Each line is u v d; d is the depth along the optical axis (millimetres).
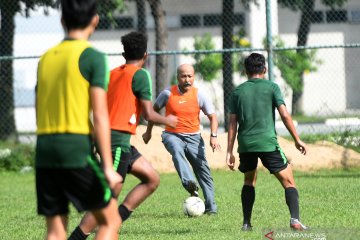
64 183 15500
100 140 15234
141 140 52406
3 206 36188
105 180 15492
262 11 99188
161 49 71188
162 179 46875
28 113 97750
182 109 31234
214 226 27812
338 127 58812
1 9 70500
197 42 93188
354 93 107500
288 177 24891
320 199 34594
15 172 53062
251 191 26094
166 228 27688
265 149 24688
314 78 106250
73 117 15398
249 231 25859
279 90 24969
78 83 15438
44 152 15477
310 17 85312
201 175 31297
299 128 72688
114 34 102812
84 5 15805
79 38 15906
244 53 85375
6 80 68750
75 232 21078
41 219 31547
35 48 97875
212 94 90562
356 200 33969
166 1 106812
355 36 107812
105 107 15375
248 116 24953
